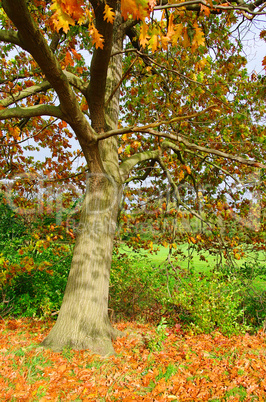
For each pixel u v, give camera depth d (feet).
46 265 19.62
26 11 8.42
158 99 25.45
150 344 14.64
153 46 7.27
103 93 14.49
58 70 10.53
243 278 23.50
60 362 12.23
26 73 21.54
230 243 22.70
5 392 9.89
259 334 18.17
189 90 22.18
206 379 11.79
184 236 23.84
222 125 22.09
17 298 20.74
